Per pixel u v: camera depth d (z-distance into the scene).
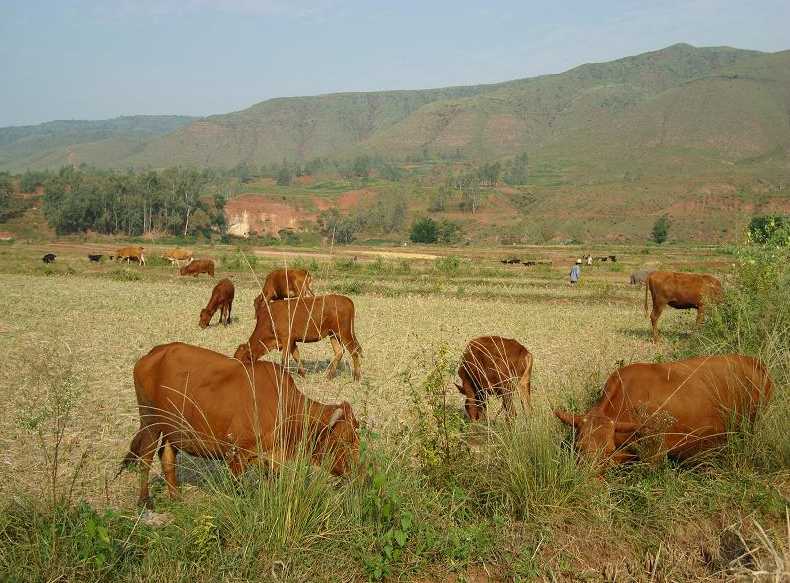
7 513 5.15
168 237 124.81
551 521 5.54
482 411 8.68
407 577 4.97
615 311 23.08
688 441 6.58
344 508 5.43
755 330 9.48
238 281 36.12
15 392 10.18
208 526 4.95
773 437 6.46
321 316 11.27
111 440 8.02
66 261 54.91
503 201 191.75
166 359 6.25
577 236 154.62
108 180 132.38
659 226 126.25
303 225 159.00
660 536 5.47
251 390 5.98
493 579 5.03
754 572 4.54
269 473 5.56
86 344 14.80
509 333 17.12
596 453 5.99
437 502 5.67
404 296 27.81
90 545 4.77
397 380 11.41
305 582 4.78
